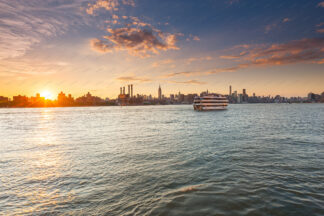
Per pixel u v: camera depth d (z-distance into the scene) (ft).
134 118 268.41
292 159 56.44
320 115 271.08
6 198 35.40
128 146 79.56
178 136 104.88
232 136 101.71
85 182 41.78
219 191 35.42
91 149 74.95
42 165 54.75
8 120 254.68
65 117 313.53
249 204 30.42
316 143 80.69
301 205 30.04
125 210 30.07
